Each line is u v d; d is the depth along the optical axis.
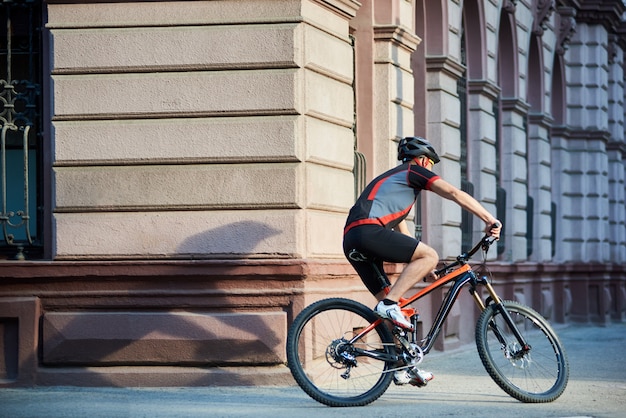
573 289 26.36
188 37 11.52
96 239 11.52
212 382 11.25
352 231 9.57
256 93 11.45
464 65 18.52
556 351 10.00
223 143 11.46
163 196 11.49
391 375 9.70
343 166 12.28
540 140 23.55
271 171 11.43
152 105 11.52
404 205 9.59
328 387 9.64
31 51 12.04
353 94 13.52
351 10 12.46
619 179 30.00
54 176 11.62
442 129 16.39
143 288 11.38
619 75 30.08
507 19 20.77
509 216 21.09
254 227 11.41
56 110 11.58
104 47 11.57
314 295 11.43
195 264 11.28
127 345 11.34
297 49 11.45
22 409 9.62
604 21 27.12
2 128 12.00
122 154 11.52
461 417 8.95
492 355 9.84
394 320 9.50
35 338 11.40
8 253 12.05
